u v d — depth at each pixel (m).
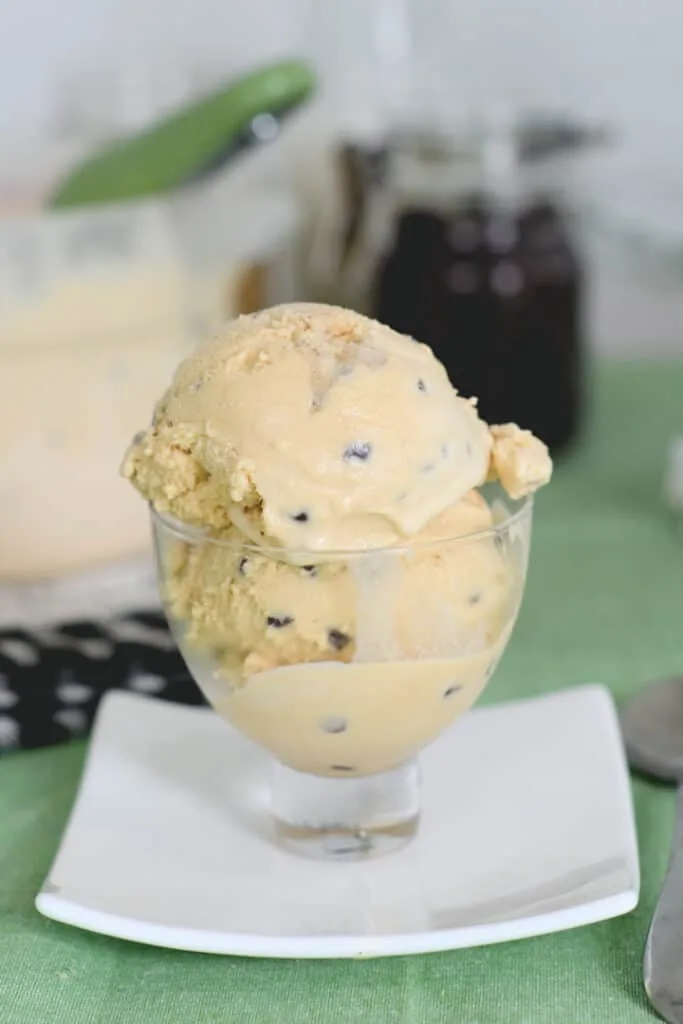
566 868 0.60
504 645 0.61
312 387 0.58
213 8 1.04
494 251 0.88
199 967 0.58
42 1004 0.57
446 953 0.58
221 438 0.58
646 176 1.08
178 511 0.60
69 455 0.77
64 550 0.78
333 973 0.58
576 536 0.84
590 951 0.58
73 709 0.69
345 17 1.02
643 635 0.75
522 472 0.60
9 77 1.03
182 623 0.60
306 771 0.61
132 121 0.97
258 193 0.89
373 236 0.90
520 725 0.66
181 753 0.66
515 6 1.03
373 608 0.58
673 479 0.85
